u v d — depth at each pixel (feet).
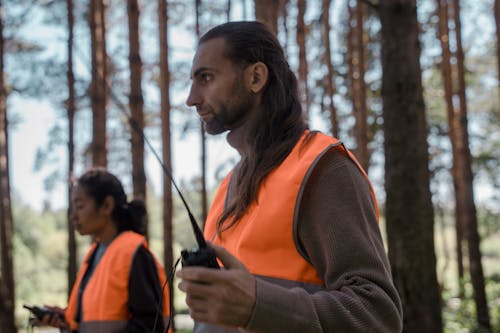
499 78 33.30
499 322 33.53
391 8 15.69
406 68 15.47
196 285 3.10
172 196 24.58
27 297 82.33
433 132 49.01
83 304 8.87
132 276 8.48
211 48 4.45
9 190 33.45
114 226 9.26
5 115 33.73
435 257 15.26
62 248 104.12
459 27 33.65
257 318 3.17
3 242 32.96
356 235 3.78
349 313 3.44
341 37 41.24
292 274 3.99
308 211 3.96
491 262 96.27
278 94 4.45
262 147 4.35
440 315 15.07
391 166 15.48
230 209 4.39
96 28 27.40
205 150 27.32
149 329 8.40
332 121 33.22
